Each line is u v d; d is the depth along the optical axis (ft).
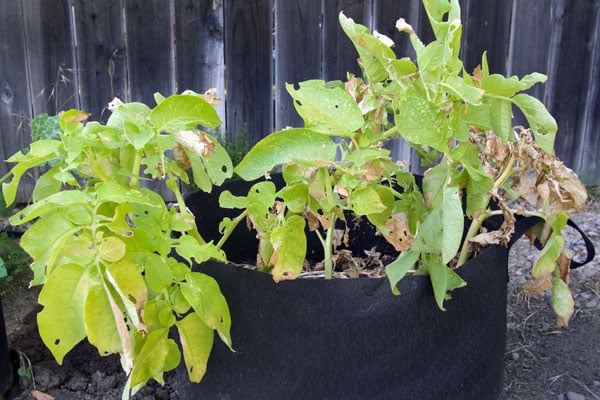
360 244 5.71
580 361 5.90
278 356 3.74
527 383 5.60
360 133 3.71
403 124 3.31
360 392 3.74
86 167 3.67
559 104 9.93
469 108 3.73
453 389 3.95
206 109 3.39
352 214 5.61
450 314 3.82
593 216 9.36
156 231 3.33
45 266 3.36
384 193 3.82
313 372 3.71
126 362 2.82
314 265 5.64
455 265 4.62
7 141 9.36
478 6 9.28
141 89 9.23
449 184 3.58
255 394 3.85
